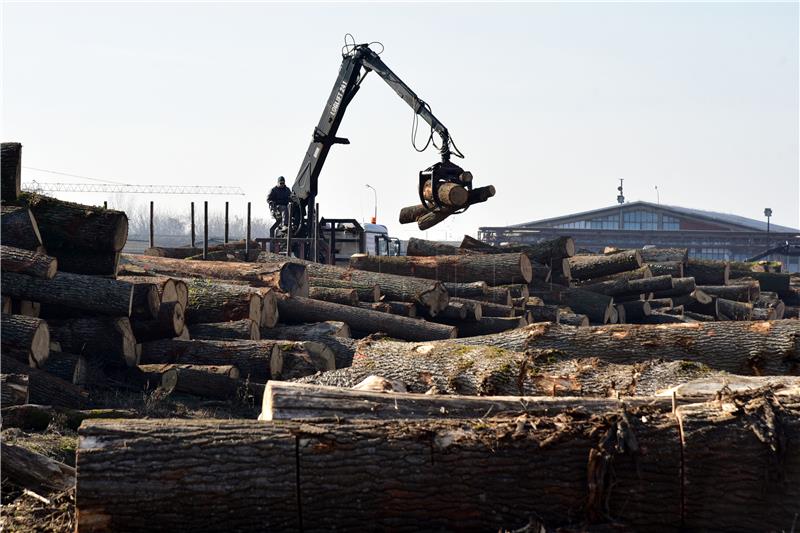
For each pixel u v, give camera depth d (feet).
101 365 97.30
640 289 185.57
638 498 49.34
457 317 146.00
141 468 46.57
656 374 66.54
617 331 80.74
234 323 112.57
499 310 151.94
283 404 52.01
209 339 110.83
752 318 200.64
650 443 49.70
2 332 85.92
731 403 51.26
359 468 48.19
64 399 83.82
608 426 49.85
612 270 191.93
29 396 82.02
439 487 48.57
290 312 130.31
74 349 96.73
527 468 49.11
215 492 47.01
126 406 87.92
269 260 166.61
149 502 46.55
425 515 48.67
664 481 49.44
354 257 170.71
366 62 193.36
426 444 48.85
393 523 48.49
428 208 125.90
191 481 46.83
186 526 47.01
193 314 114.83
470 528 48.96
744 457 49.55
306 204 216.33
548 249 176.14
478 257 164.14
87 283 96.89
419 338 132.26
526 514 48.98
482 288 156.97
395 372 74.59
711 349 77.30
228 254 185.98
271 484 47.50
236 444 47.62
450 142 139.74
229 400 97.09
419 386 72.79
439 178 122.83
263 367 102.12
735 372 76.59
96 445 46.70
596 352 80.12
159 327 102.94
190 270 143.74
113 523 46.44
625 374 67.51
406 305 142.51
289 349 105.60
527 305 159.94
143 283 101.71
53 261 95.71
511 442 49.29
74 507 53.36
